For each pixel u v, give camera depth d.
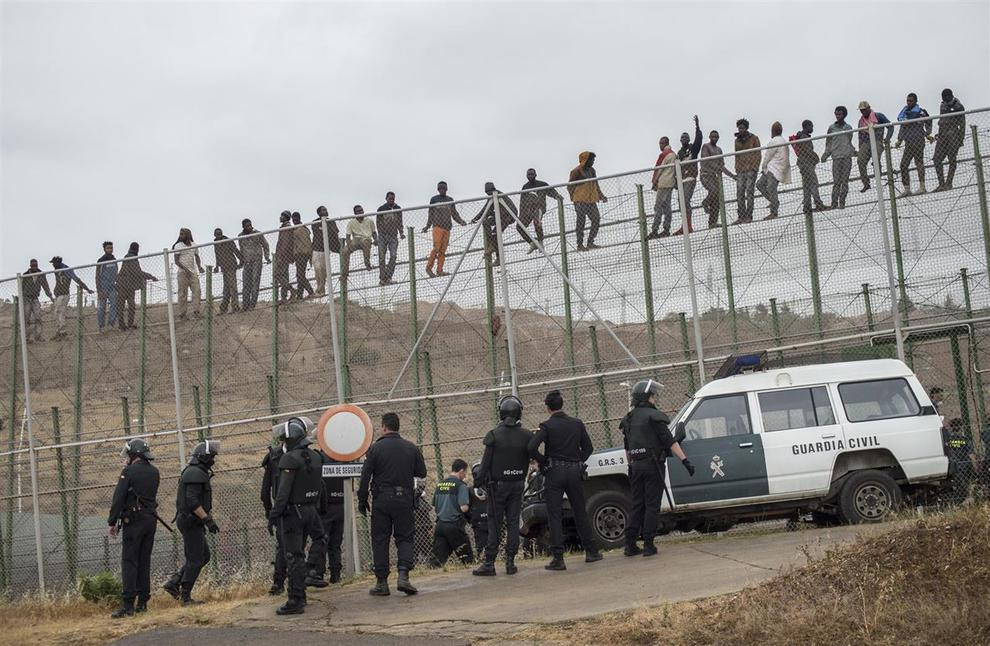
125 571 11.74
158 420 17.98
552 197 16.61
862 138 16.05
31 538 17.92
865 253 15.84
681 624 8.55
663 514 13.12
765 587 9.20
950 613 7.92
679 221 16.23
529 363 16.66
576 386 16.00
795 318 15.97
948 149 15.84
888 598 8.39
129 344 18.16
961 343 16.64
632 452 12.14
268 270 17.66
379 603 10.94
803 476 12.94
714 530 14.06
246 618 10.70
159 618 11.00
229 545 17.08
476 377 16.73
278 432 11.07
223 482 17.83
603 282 16.42
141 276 18.12
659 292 16.25
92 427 18.34
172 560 16.64
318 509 12.22
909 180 15.95
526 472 11.99
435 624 9.70
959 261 15.69
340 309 17.27
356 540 14.10
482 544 14.59
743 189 16.23
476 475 13.54
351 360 17.14
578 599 10.07
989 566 8.59
